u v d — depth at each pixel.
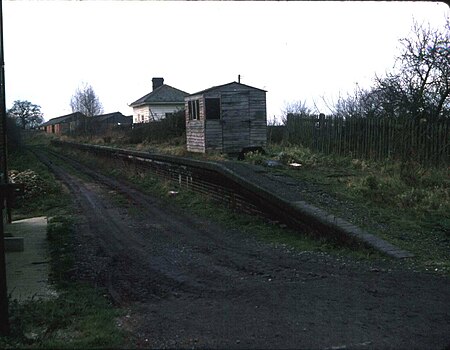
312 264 7.57
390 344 4.47
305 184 12.27
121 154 27.44
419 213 9.81
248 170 13.81
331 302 5.64
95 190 19.39
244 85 20.20
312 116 19.67
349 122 17.27
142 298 6.38
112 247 9.80
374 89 19.19
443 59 16.44
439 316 5.17
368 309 5.39
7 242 9.77
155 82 57.47
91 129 52.88
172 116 30.83
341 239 8.66
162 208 14.79
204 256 8.68
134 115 58.22
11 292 6.76
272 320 5.12
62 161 35.34
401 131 14.67
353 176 13.37
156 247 9.66
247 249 9.05
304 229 9.88
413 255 7.57
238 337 4.69
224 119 20.00
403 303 5.57
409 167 12.96
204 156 18.94
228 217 12.45
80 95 62.81
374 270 7.00
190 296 6.32
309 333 4.74
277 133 23.39
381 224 9.16
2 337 4.85
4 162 11.09
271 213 11.33
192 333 4.84
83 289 6.86
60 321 5.36
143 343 4.62
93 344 4.58
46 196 17.66
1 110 11.05
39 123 98.94
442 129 13.57
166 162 19.56
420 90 16.44
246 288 6.43
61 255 9.16
